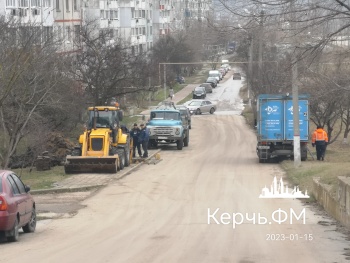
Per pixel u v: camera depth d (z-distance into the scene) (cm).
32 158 10188
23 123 8488
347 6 3838
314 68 8256
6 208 4328
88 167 9312
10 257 3909
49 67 9988
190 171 9712
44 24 14525
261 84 13850
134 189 7781
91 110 9981
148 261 3738
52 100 10088
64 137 11588
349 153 12538
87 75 13300
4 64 7231
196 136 16338
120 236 4750
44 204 6706
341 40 4134
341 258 3812
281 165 10225
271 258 3819
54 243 4450
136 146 11581
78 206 6544
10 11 13462
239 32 4112
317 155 10912
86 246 4309
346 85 5988
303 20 3928
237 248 4175
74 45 15062
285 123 10669
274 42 4291
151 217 5759
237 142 14962
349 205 4884
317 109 12412
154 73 18012
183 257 3859
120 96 15125
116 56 13675
